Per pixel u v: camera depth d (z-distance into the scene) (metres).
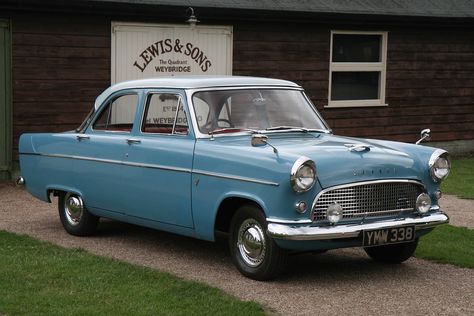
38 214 9.43
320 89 14.77
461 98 16.80
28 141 8.58
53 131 12.09
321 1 14.55
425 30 16.09
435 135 16.50
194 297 5.73
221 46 13.47
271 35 14.02
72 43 12.12
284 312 5.51
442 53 16.39
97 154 7.67
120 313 5.32
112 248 7.59
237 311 5.41
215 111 6.95
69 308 5.42
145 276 6.30
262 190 6.07
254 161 6.16
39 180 8.46
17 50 11.70
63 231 8.43
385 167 6.31
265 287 6.17
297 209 5.94
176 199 6.86
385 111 15.75
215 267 6.82
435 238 8.05
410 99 16.06
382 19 14.84
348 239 6.12
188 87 7.00
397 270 6.83
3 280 6.12
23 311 5.34
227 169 6.36
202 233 6.68
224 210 6.62
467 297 5.98
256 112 7.10
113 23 12.41
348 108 15.23
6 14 11.54
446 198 10.95
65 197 8.28
